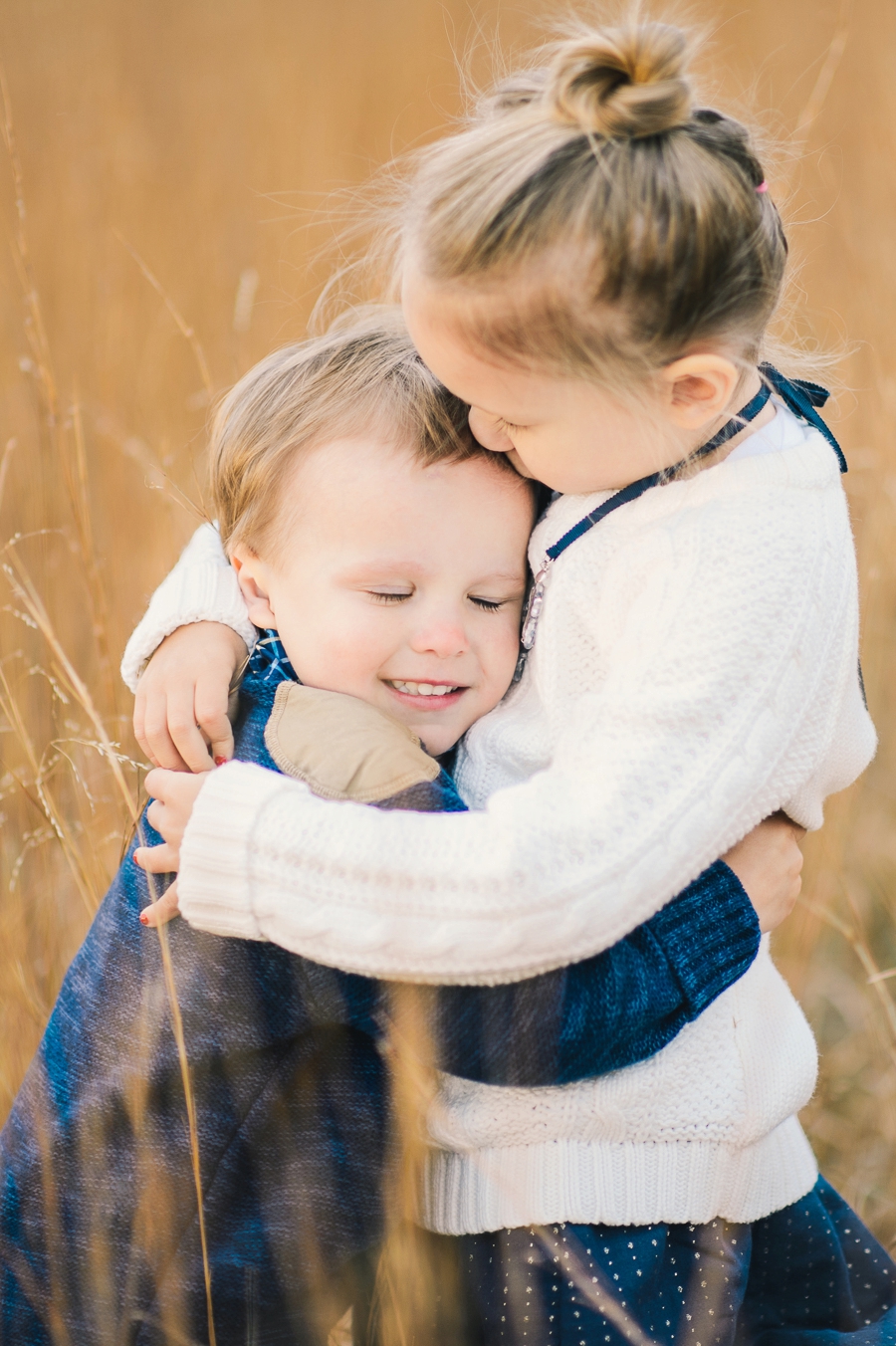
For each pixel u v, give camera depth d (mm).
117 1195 1110
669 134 971
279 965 1070
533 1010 1005
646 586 1066
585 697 1062
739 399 1100
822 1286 1251
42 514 1981
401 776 1059
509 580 1180
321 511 1150
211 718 1195
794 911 1994
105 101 3846
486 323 981
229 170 3918
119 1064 1120
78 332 2867
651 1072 1074
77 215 3217
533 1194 1065
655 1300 1078
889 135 3082
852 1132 1851
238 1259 1091
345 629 1148
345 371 1183
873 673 2396
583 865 962
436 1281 1128
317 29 4957
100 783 1843
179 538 2203
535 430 1055
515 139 983
